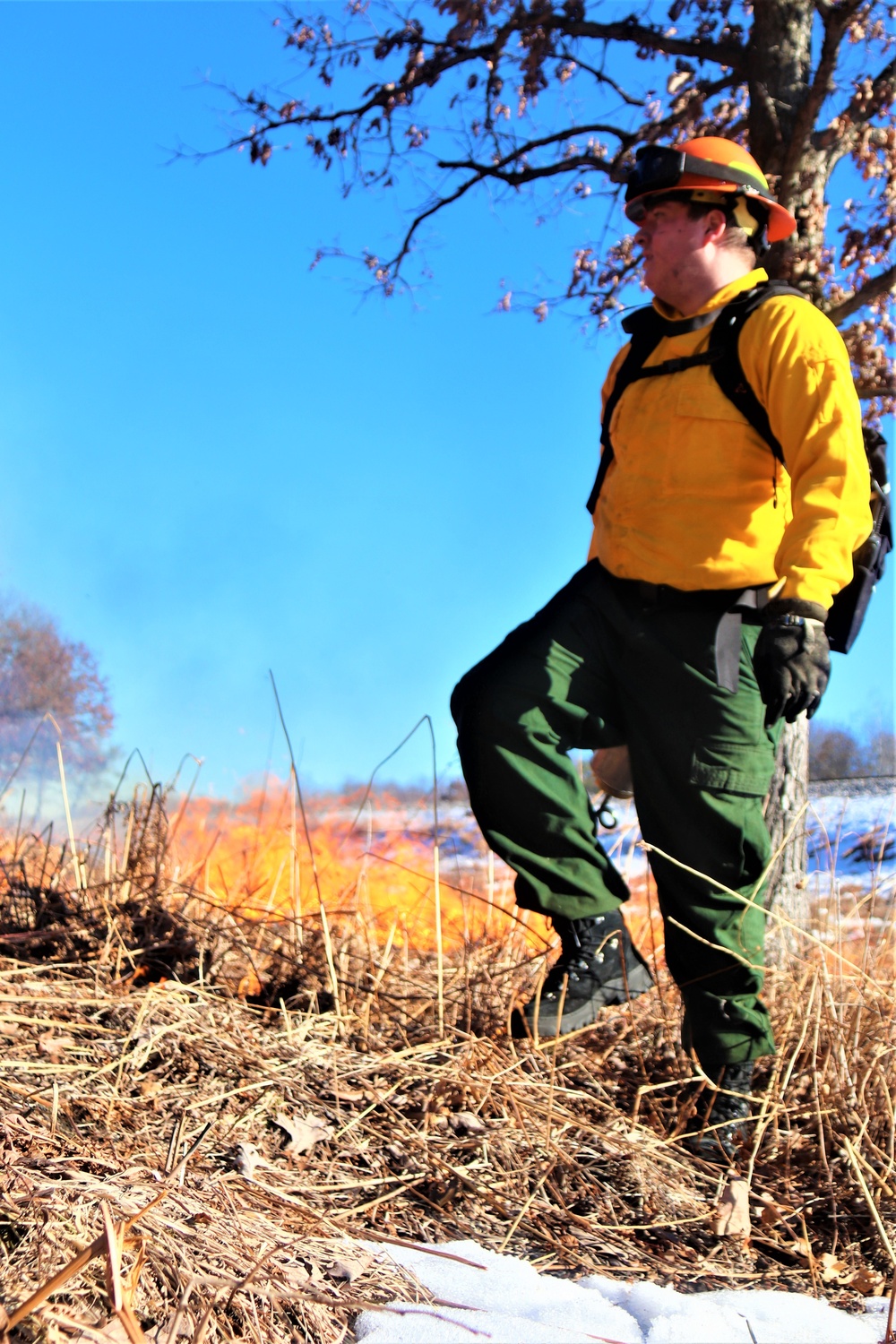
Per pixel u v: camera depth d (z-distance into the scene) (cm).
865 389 489
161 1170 192
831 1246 234
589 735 299
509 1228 221
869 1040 301
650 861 289
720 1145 267
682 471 278
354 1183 220
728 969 277
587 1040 327
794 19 479
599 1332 171
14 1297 140
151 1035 254
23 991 265
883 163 475
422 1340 156
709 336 278
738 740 277
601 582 294
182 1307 147
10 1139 188
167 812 369
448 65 599
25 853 363
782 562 249
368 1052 285
